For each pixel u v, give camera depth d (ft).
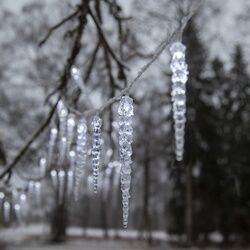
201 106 105.29
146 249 108.99
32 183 16.85
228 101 119.03
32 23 76.07
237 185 106.32
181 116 8.73
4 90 97.55
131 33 14.37
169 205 123.34
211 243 125.70
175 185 117.91
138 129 120.98
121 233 184.03
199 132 108.27
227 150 113.70
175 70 8.38
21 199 16.97
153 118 117.29
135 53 14.32
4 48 91.91
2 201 17.04
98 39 14.35
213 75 108.78
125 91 8.79
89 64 14.69
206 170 113.70
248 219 115.34
